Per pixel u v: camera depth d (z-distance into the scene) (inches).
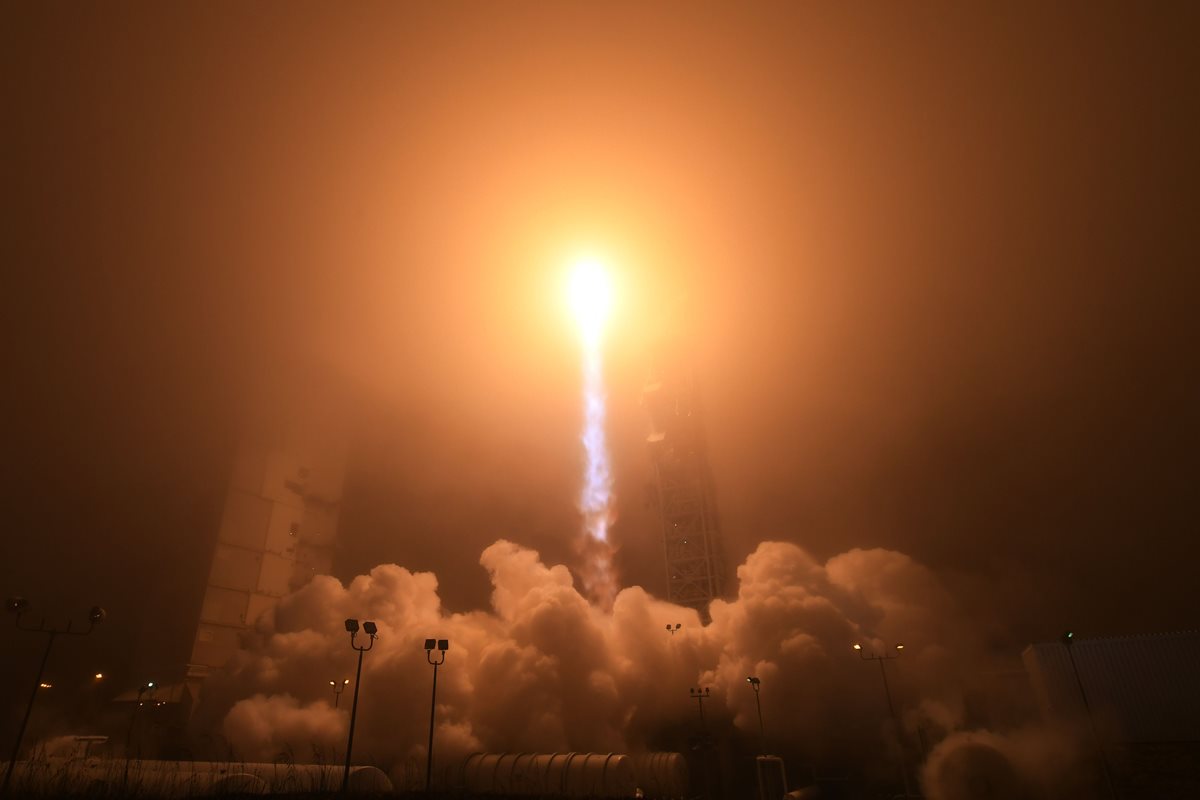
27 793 1083.9
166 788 1226.6
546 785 1985.7
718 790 2386.8
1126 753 1840.6
